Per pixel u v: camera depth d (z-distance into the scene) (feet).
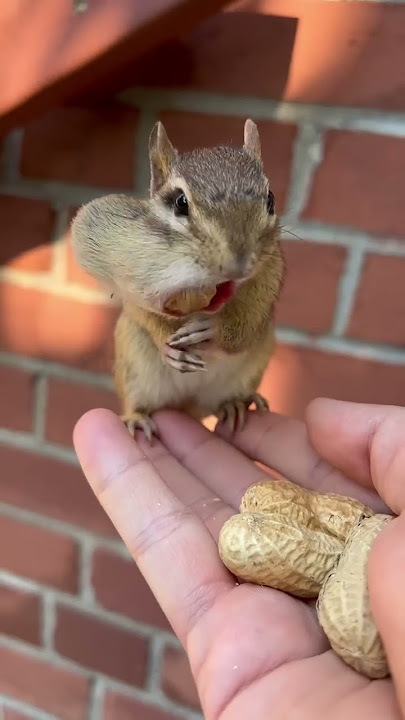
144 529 0.91
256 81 1.20
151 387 1.24
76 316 1.41
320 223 1.23
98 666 1.62
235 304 1.06
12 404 1.52
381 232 1.21
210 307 1.01
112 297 1.14
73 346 1.43
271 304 1.09
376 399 1.29
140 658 1.57
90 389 1.45
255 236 0.87
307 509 0.96
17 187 1.38
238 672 0.74
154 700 1.59
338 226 1.23
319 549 0.86
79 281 1.39
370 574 0.69
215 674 0.74
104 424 0.97
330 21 1.14
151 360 1.22
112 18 1.04
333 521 0.95
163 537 0.90
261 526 0.86
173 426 1.23
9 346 1.48
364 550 0.80
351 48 1.14
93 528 1.52
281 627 0.78
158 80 1.24
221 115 1.23
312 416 1.06
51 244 1.39
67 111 1.30
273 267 1.07
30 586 1.63
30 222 1.39
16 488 1.57
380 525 0.84
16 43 1.08
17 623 1.67
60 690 1.69
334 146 1.19
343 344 1.29
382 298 1.24
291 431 1.21
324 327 1.29
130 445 0.97
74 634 1.62
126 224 0.99
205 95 1.23
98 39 1.05
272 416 1.26
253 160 0.97
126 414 1.28
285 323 1.30
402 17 1.11
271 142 1.22
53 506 1.55
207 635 0.80
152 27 1.04
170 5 1.01
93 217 1.05
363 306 1.25
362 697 0.66
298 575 0.84
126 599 1.54
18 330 1.46
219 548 0.87
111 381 1.43
